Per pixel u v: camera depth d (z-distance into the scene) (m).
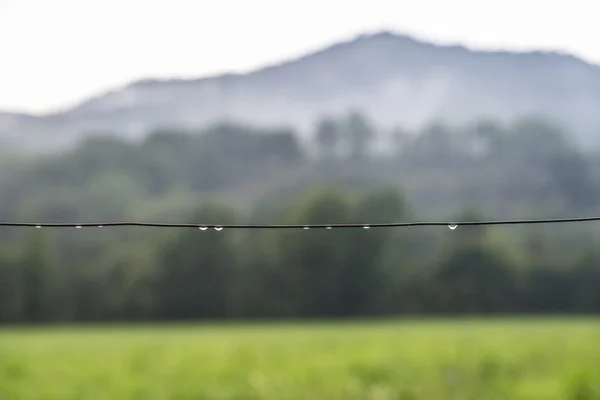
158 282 106.44
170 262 106.62
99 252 115.94
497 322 71.00
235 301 106.25
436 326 65.12
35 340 54.38
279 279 106.00
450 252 104.25
